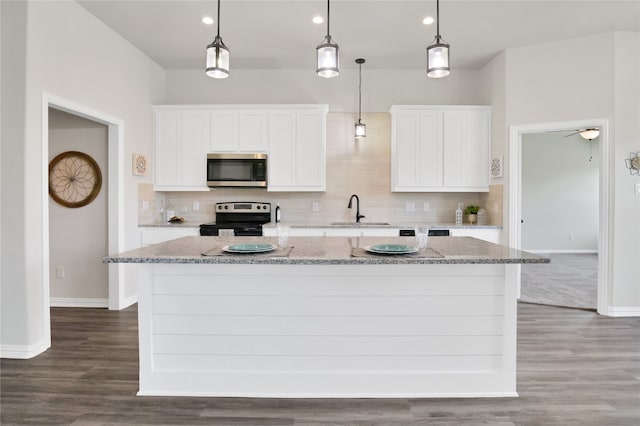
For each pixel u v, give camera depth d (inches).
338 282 87.5
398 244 97.3
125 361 103.8
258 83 189.6
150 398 85.9
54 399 84.8
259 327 87.9
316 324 87.7
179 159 177.5
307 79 189.8
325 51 84.6
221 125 176.9
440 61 84.4
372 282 87.6
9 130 104.6
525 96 160.6
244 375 87.7
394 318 87.7
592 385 91.0
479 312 87.7
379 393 87.6
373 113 190.4
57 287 157.1
